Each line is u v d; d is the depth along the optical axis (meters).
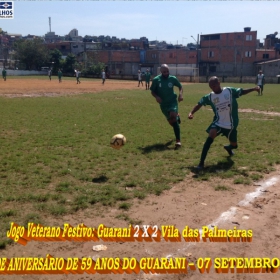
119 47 99.88
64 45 103.62
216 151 9.60
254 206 5.95
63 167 8.04
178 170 7.80
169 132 12.46
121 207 5.84
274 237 4.92
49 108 19.62
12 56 98.44
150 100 25.38
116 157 8.95
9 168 7.94
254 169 7.91
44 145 10.30
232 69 80.38
